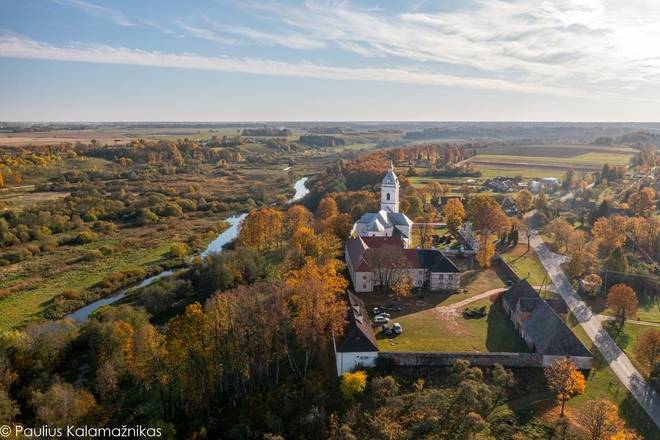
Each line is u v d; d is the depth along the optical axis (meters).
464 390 69.50
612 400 73.62
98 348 89.06
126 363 81.44
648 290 120.44
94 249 169.12
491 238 164.88
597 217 180.50
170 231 196.62
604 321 102.38
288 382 79.25
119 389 80.88
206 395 78.31
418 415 69.50
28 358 85.50
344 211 197.25
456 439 65.00
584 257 127.62
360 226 148.75
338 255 139.12
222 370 78.25
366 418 70.00
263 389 79.31
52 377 82.38
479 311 103.44
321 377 79.00
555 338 81.44
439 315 102.19
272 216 157.12
